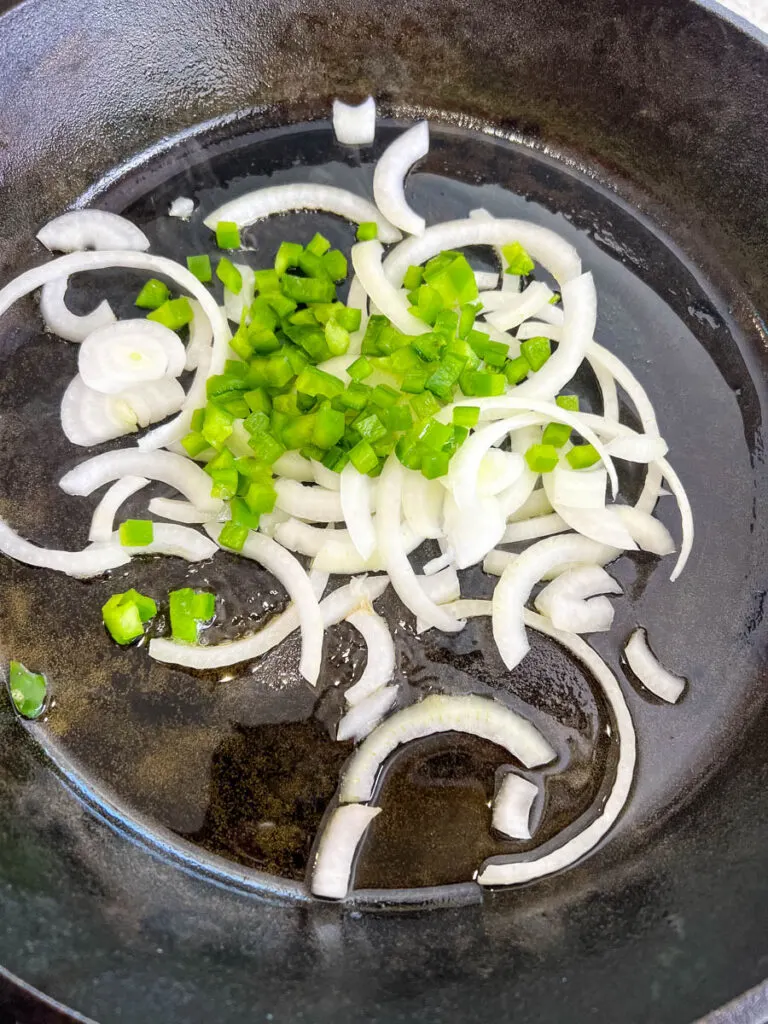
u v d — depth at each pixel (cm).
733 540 27
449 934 23
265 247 29
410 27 29
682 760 25
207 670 25
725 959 21
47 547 25
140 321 27
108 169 30
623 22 27
